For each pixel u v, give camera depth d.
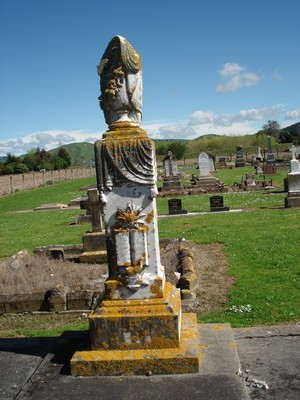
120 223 5.41
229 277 10.48
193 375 4.94
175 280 9.78
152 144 5.36
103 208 5.47
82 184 51.78
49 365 5.41
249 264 11.38
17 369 5.43
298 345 5.67
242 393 4.57
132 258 5.34
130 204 5.40
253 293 9.05
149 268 5.43
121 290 5.38
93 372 5.09
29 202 37.88
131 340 5.21
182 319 6.04
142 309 5.22
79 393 4.76
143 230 5.31
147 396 4.62
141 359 5.01
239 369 5.03
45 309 9.30
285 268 10.64
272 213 19.77
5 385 5.07
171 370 4.99
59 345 5.96
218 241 14.71
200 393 4.61
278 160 55.38
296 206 20.88
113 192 5.44
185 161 80.06
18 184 58.06
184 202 27.23
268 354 5.48
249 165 58.34
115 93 5.50
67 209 29.97
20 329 8.54
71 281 10.80
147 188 5.38
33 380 5.09
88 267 12.51
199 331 6.05
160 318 5.15
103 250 13.70
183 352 5.05
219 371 4.99
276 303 8.37
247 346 5.74
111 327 5.22
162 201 29.08
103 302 5.38
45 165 85.88
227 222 18.47
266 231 15.55
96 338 5.26
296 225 16.17
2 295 9.44
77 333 6.27
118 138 5.39
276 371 5.06
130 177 5.35
